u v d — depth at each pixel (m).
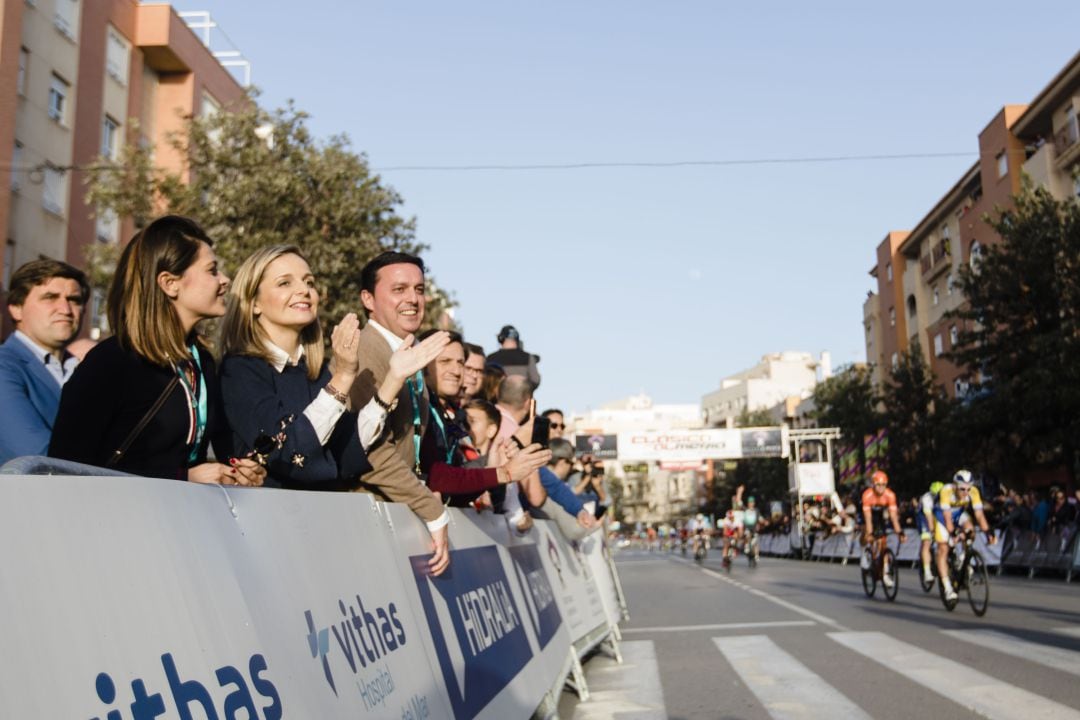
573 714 5.38
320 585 2.47
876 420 37.91
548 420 7.20
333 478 3.01
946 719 4.91
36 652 1.39
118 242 27.39
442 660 3.24
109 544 1.64
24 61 23.52
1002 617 9.71
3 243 22.17
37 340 3.65
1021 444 24.66
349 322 2.98
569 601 6.55
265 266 3.20
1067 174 31.55
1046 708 5.10
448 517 3.90
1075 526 17.02
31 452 3.23
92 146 26.44
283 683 2.08
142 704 1.58
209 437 2.90
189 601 1.83
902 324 50.44
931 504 10.98
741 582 17.94
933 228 45.31
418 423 3.96
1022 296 23.75
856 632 8.77
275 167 19.80
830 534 33.25
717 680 6.36
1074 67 29.66
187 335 2.87
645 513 139.50
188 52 30.61
